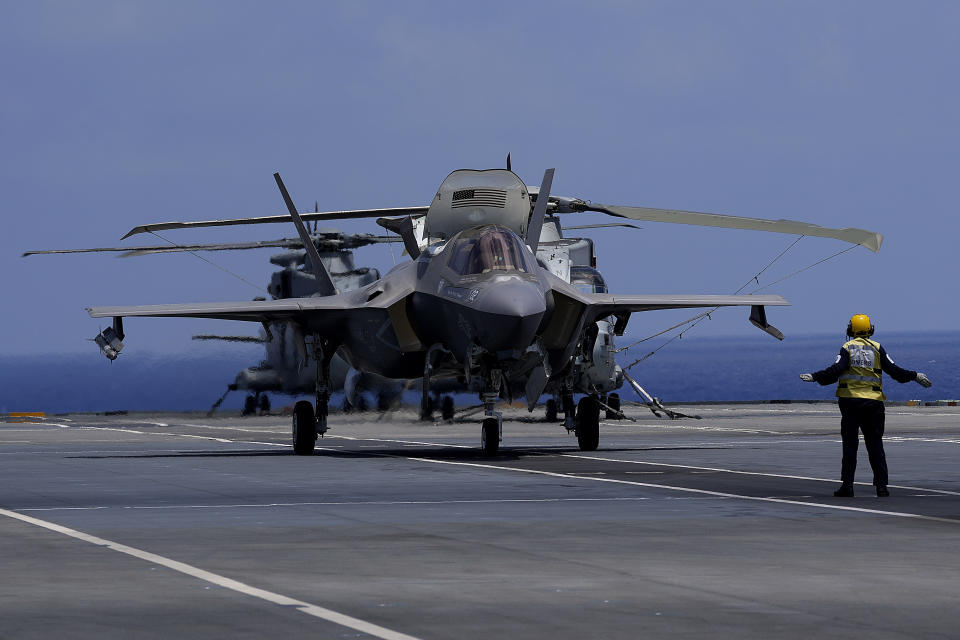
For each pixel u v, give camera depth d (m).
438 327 66.12
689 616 24.47
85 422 129.12
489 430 65.31
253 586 27.59
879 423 45.62
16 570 29.62
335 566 30.22
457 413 120.56
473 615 24.52
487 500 44.56
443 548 33.06
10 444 85.50
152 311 68.81
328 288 78.31
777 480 52.06
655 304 71.69
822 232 67.75
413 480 52.69
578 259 115.62
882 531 36.19
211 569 29.78
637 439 86.88
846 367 45.72
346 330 70.25
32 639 22.53
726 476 54.00
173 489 49.28
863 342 46.00
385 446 79.31
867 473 55.50
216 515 40.34
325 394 72.25
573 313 68.81
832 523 37.94
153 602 25.80
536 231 70.75
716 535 35.41
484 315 61.28
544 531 36.25
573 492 47.31
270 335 73.06
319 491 48.19
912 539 34.59
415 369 70.88
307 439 70.25
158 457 68.81
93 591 27.00
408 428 108.19
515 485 50.19
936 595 26.59
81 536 35.41
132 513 41.00
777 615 24.56
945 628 23.44
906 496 45.72
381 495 46.53
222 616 24.42
